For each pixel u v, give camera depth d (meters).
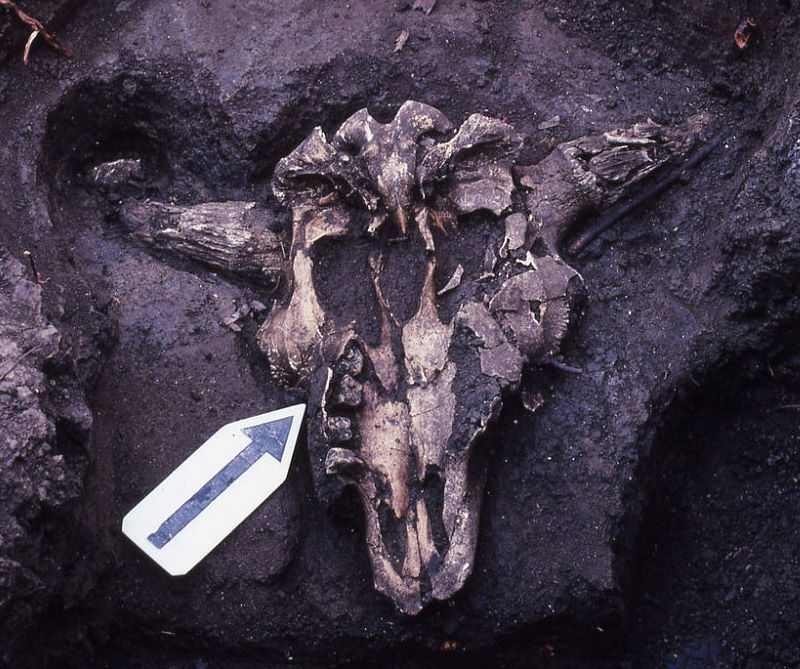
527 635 1.67
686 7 1.84
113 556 1.68
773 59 1.80
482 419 1.62
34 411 1.56
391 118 1.84
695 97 1.84
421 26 1.87
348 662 1.69
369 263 1.73
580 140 1.78
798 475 1.76
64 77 1.83
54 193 1.82
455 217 1.73
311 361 1.69
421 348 1.66
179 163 1.85
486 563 1.66
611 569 1.65
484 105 1.84
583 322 1.74
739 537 1.75
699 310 1.75
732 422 1.78
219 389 1.73
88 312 1.72
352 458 1.62
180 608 1.68
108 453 1.70
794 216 1.65
